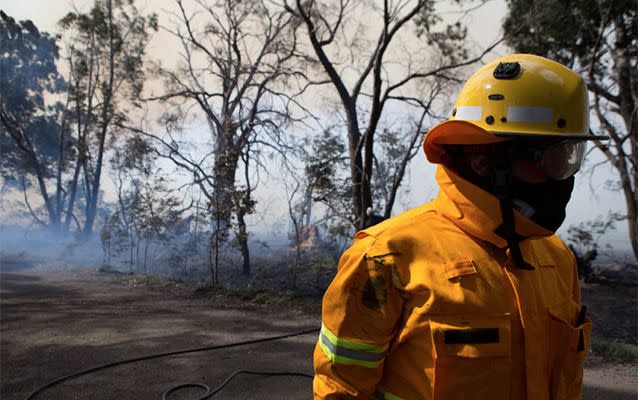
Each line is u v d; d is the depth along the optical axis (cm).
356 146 1648
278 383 512
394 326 143
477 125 143
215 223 1454
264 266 1802
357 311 143
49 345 649
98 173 3175
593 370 566
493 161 142
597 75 1975
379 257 143
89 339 679
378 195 1897
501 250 142
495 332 130
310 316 834
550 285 147
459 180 140
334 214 1503
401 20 1437
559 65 152
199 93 2306
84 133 3238
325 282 1511
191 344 656
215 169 1359
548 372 140
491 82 149
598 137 141
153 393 487
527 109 143
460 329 131
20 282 1263
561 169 144
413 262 141
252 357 599
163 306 917
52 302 962
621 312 1327
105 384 510
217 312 862
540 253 152
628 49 1895
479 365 129
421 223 147
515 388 132
